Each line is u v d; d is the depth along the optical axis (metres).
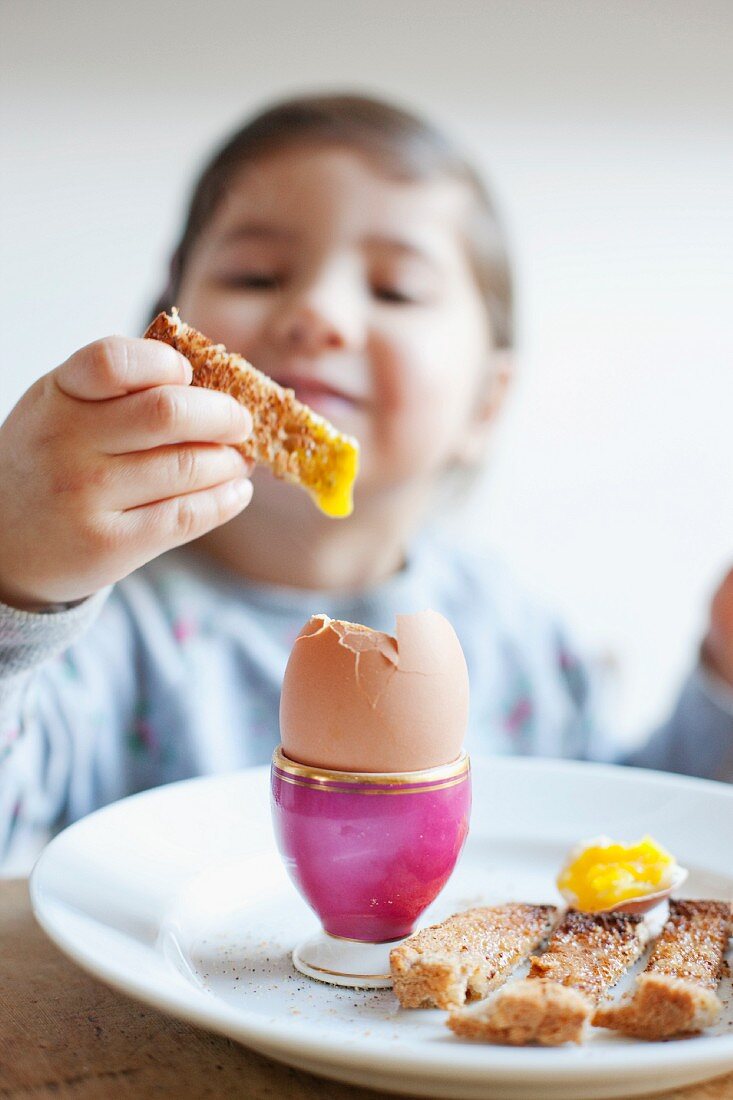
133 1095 0.24
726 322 0.78
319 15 0.69
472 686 0.67
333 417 0.60
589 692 0.72
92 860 0.32
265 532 0.64
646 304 0.77
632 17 0.74
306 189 0.60
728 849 0.35
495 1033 0.24
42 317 0.66
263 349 0.60
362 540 0.66
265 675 0.61
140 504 0.31
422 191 0.62
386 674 0.28
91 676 0.57
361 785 0.28
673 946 0.29
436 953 0.27
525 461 0.76
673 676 0.81
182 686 0.59
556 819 0.37
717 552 0.80
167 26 0.66
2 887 0.35
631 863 0.31
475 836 0.36
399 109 0.65
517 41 0.73
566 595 0.78
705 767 0.55
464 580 0.72
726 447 0.79
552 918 0.30
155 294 0.67
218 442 0.31
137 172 0.66
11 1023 0.27
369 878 0.28
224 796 0.37
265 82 0.69
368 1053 0.22
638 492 0.79
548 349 0.76
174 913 0.31
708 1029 0.25
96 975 0.25
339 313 0.59
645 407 0.78
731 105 0.76
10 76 0.64
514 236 0.74
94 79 0.65
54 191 0.65
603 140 0.75
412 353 0.61
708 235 0.77
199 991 0.27
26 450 0.30
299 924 0.32
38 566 0.31
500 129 0.73
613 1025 0.25
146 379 0.29
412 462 0.64
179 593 0.62
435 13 0.71
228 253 0.61
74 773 0.54
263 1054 0.25
